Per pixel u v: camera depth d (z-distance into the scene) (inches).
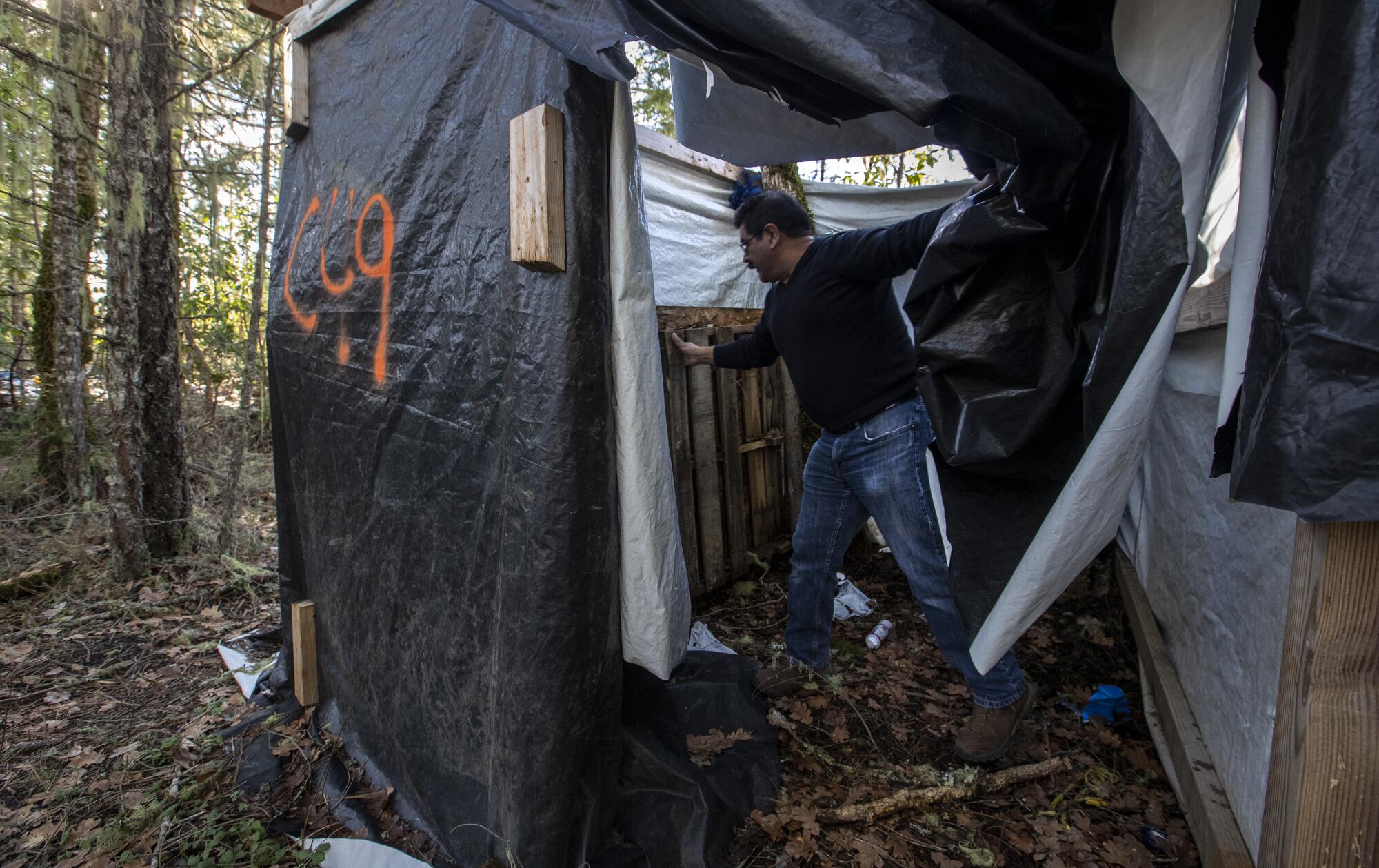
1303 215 32.2
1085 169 45.0
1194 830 73.8
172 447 158.2
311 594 98.8
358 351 82.9
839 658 112.1
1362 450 31.0
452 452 69.7
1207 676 82.6
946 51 37.8
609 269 59.7
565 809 62.8
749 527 145.7
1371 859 38.2
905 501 84.8
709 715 91.0
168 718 99.9
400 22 76.5
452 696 72.7
